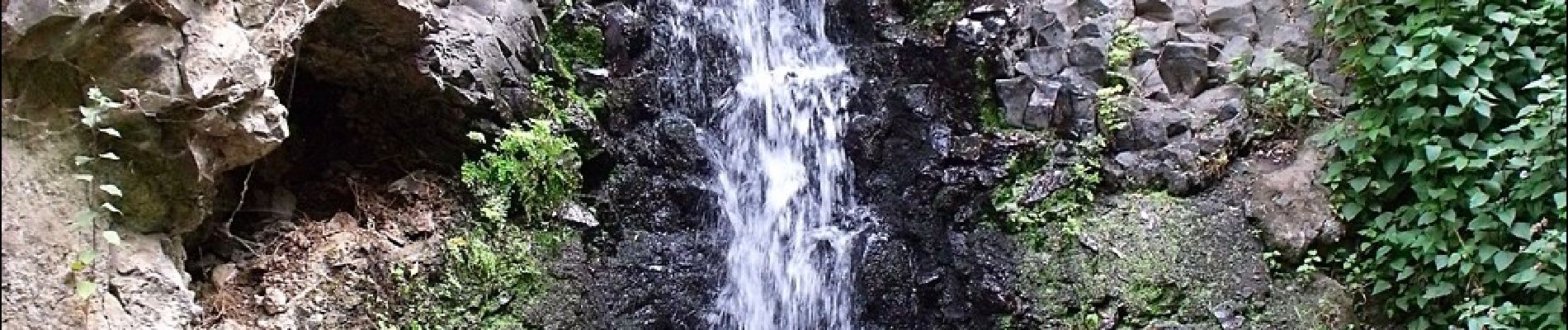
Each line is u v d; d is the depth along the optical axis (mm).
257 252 4258
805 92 5988
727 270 5434
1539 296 4363
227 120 3504
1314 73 5598
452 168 4809
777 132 5941
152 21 3311
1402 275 4785
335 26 4168
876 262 5523
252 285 4117
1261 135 5516
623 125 5473
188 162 3545
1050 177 5402
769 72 6207
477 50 4754
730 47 6121
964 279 5336
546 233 4840
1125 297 5008
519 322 4523
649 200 5344
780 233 5754
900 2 6289
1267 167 5395
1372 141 4926
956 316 5344
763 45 6312
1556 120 4168
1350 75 5328
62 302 3143
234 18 3525
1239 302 4973
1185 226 5191
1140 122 5562
